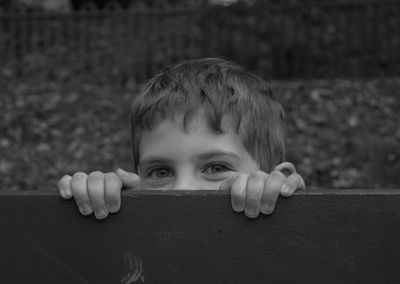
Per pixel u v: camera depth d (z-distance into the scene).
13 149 5.96
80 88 7.31
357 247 1.00
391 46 7.21
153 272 1.04
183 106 1.64
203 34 7.08
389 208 0.99
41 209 1.07
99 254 1.06
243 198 1.02
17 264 1.07
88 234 1.06
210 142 1.62
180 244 1.04
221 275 1.03
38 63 7.68
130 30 7.61
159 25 7.56
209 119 1.63
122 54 7.62
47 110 6.73
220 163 1.62
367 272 0.99
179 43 7.42
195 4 8.32
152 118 1.66
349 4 6.91
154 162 1.65
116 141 6.00
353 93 6.76
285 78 7.38
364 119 6.20
